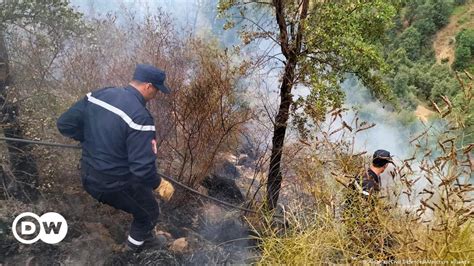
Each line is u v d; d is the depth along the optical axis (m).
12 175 3.26
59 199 3.38
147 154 2.55
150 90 2.72
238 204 4.12
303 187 3.43
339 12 3.86
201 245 3.38
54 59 3.80
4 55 3.28
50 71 3.76
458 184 2.48
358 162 3.23
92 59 3.87
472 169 2.54
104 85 3.91
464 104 2.69
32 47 3.54
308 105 3.96
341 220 2.77
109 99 2.64
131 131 2.56
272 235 3.01
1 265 2.76
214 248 3.33
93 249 3.05
